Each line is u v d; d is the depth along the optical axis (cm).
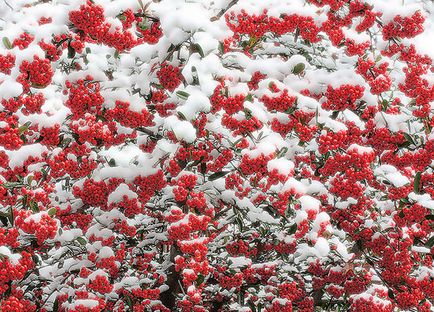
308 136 384
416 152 409
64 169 391
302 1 411
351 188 386
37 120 373
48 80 344
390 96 448
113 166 413
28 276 450
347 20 393
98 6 339
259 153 365
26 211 362
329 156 401
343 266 518
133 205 405
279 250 537
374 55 420
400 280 479
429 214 421
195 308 490
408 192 425
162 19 367
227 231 562
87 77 371
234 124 370
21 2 421
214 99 359
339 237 493
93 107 378
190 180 386
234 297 570
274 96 376
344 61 477
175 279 516
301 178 485
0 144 336
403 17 381
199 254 380
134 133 425
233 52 403
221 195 473
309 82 402
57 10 371
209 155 439
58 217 434
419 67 399
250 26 380
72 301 438
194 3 389
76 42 354
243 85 367
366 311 470
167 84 398
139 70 433
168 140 430
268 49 485
